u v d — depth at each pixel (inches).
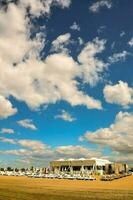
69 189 1956.2
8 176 3887.8
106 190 1908.2
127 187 2165.4
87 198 1525.6
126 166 5634.8
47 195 1625.2
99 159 5162.4
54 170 5182.1
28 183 2502.5
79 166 5118.1
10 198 1493.6
